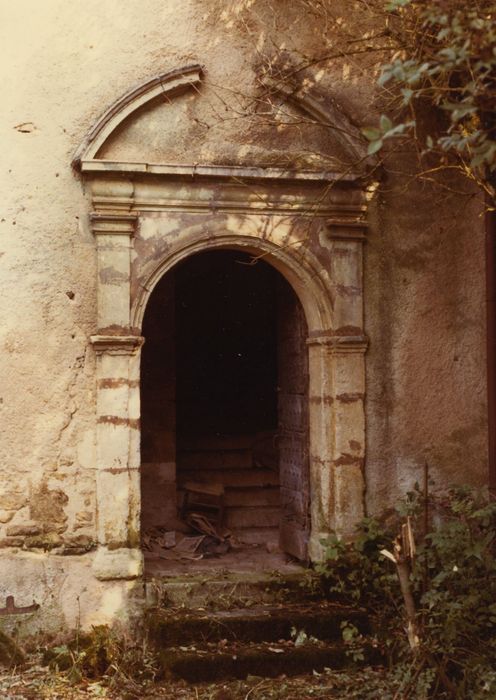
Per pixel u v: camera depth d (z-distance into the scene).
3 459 6.30
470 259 7.09
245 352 9.91
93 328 6.45
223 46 6.70
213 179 6.61
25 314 6.36
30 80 6.41
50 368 6.38
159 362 8.45
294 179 6.70
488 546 6.07
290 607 6.47
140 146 6.53
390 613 6.38
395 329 6.96
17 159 6.37
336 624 6.26
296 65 6.70
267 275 9.92
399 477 6.92
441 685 5.54
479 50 4.32
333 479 6.83
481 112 5.82
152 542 7.98
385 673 5.88
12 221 6.35
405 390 6.96
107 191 6.43
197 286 9.86
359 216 6.89
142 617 6.37
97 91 6.50
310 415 7.05
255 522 8.58
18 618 6.24
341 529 6.77
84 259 6.45
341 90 6.89
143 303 6.51
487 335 6.95
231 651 5.96
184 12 6.65
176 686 5.80
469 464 7.04
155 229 6.54
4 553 6.27
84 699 5.63
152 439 8.38
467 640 5.73
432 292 7.02
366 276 6.91
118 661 6.05
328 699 5.55
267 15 6.79
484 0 4.84
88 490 6.41
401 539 5.45
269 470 8.99
